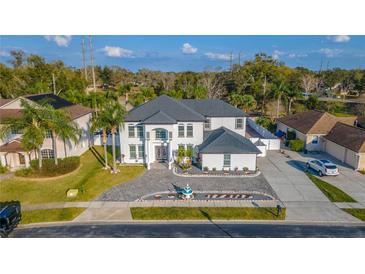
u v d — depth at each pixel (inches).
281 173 1172.5
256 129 1860.2
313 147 1488.7
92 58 2913.4
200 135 1285.7
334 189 1005.8
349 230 745.6
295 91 2418.8
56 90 3048.7
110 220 808.3
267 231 739.4
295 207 876.0
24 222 799.7
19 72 3004.4
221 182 1077.8
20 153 1258.6
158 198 944.3
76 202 920.3
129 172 1182.3
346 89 3636.8
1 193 986.7
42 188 1026.1
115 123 1131.9
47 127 1114.7
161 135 1278.3
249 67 3730.3
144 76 4539.9
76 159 1241.4
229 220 805.9
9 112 1333.7
